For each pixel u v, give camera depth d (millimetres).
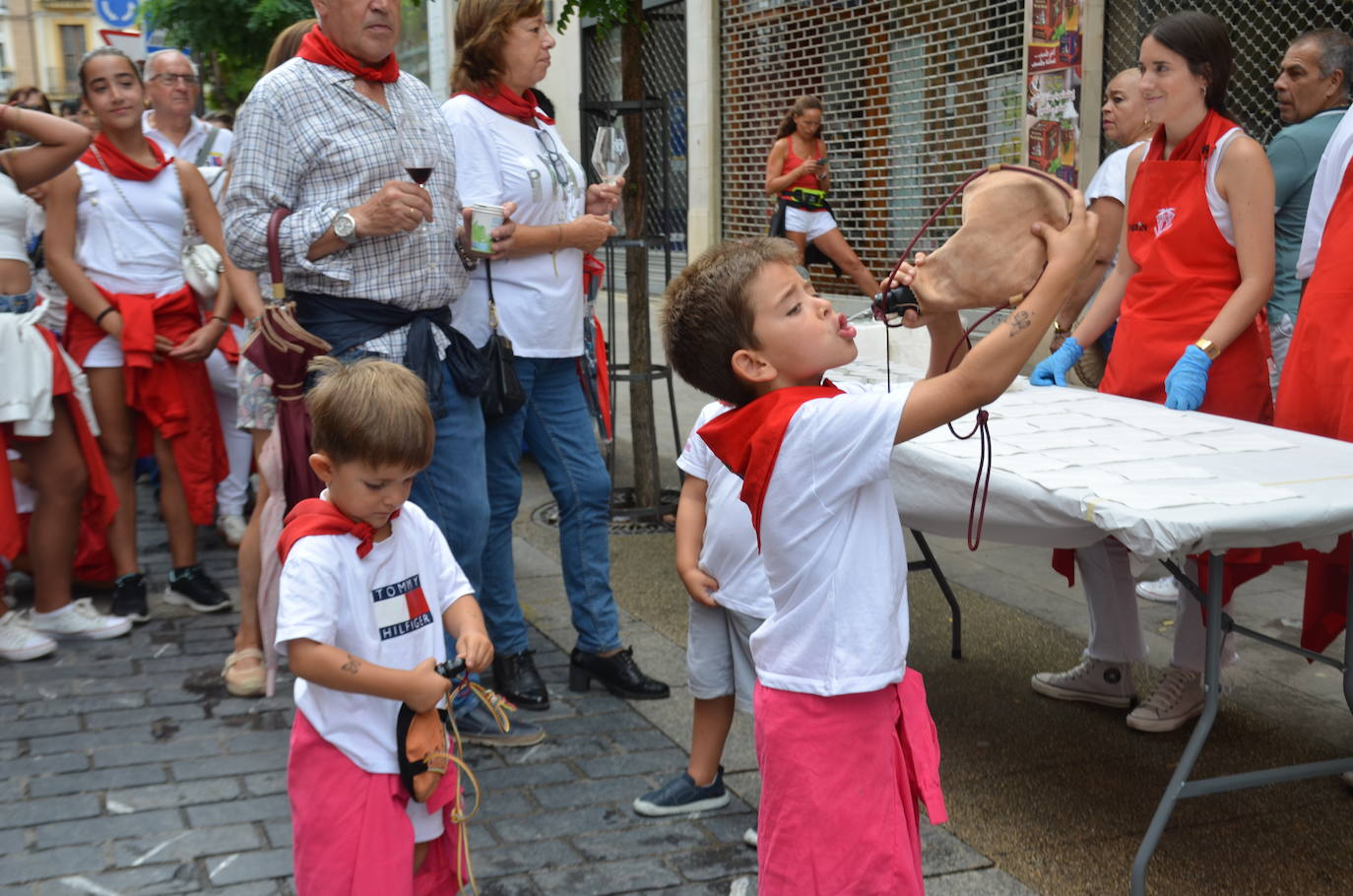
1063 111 8570
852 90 11180
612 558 5543
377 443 2193
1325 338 3531
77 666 4355
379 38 3377
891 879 2092
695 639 3164
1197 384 3648
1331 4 7281
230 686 4062
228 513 5879
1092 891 2838
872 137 11039
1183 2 8031
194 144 6188
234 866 2957
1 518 4270
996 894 2830
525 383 3912
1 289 4301
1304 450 3076
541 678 4023
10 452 4965
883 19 10648
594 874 2928
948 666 4309
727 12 12617
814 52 11555
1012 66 9336
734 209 12945
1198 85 3760
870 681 2037
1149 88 3807
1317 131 4820
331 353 3391
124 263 4809
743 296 2037
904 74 10531
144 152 4926
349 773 2285
